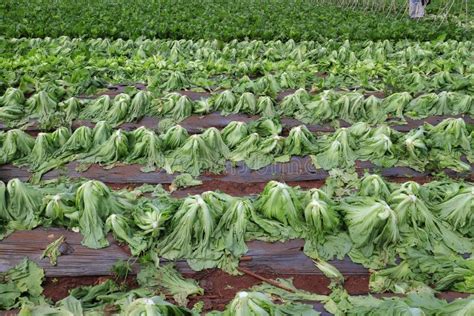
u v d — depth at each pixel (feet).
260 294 13.41
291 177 21.22
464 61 35.86
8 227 16.90
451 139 22.63
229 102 26.53
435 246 16.43
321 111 25.70
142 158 21.59
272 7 64.08
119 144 21.59
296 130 22.08
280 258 16.12
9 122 25.09
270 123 23.27
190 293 14.88
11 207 17.33
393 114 26.55
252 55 37.09
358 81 31.24
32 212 17.30
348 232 16.58
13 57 35.09
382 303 13.94
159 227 16.28
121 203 17.61
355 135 23.12
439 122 26.04
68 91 28.19
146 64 33.45
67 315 13.34
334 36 44.86
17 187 17.42
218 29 46.29
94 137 22.41
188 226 16.06
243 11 60.13
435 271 15.51
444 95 26.81
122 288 15.10
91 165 21.43
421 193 18.03
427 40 45.21
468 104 26.61
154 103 26.16
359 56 39.42
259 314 12.96
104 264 15.84
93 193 16.81
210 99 26.76
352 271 15.98
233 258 15.97
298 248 16.31
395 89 29.66
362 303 14.47
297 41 44.73
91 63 33.88
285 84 30.25
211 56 37.35
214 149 21.83
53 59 33.86
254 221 16.71
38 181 20.70
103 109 25.79
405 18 55.16
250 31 45.03
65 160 21.59
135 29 44.62
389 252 16.22
